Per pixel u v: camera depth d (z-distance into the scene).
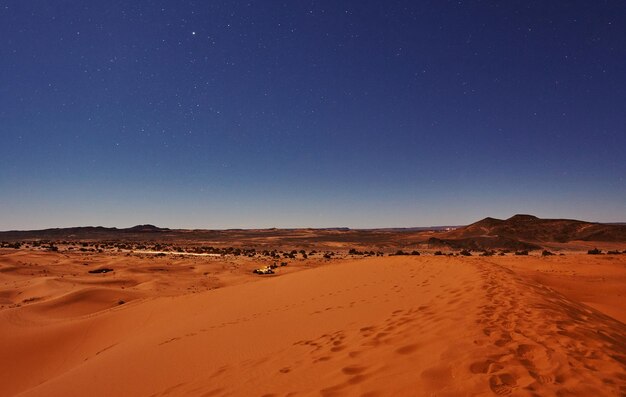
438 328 5.95
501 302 7.41
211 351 9.04
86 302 28.92
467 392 3.47
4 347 17.83
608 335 5.35
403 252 91.19
